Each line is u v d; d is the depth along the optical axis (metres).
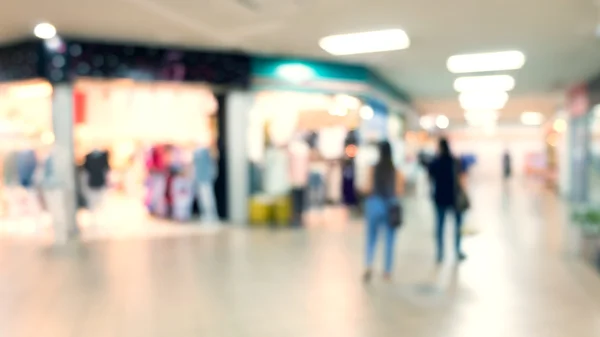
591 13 6.02
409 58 8.86
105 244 6.68
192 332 3.50
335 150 10.20
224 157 8.59
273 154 8.38
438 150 5.78
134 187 11.94
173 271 5.19
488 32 6.98
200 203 8.80
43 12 6.05
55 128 7.29
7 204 8.40
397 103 12.96
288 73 8.73
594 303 4.13
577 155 12.40
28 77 7.33
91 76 7.45
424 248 6.41
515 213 10.00
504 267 5.38
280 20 6.39
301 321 3.71
